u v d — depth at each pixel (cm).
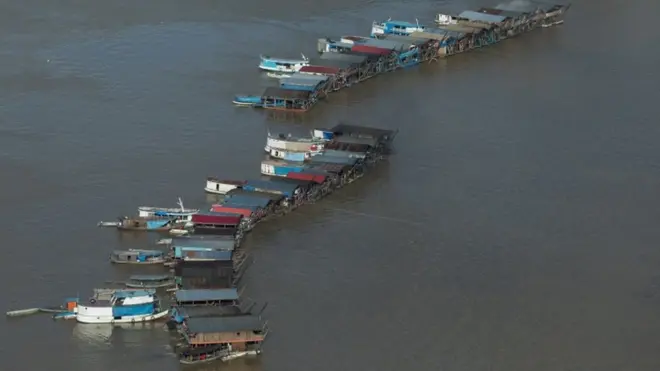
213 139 12800
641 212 11544
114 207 11088
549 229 11131
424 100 14238
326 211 11319
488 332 9400
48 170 11775
